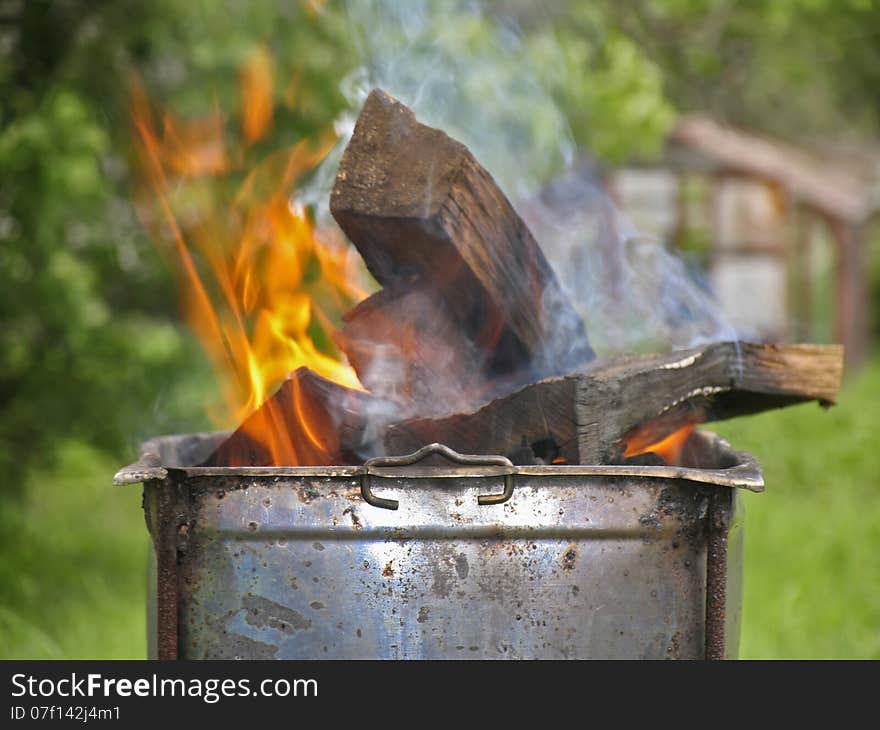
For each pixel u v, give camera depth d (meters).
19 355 7.98
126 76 7.91
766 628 6.70
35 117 7.36
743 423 11.44
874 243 33.00
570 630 3.10
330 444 3.57
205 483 3.09
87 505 10.05
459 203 3.46
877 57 13.45
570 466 3.09
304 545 3.09
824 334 25.17
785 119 23.48
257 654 3.11
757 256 24.25
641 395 3.55
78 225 8.27
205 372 8.55
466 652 3.09
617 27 10.62
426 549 3.08
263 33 7.65
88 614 6.94
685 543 3.12
